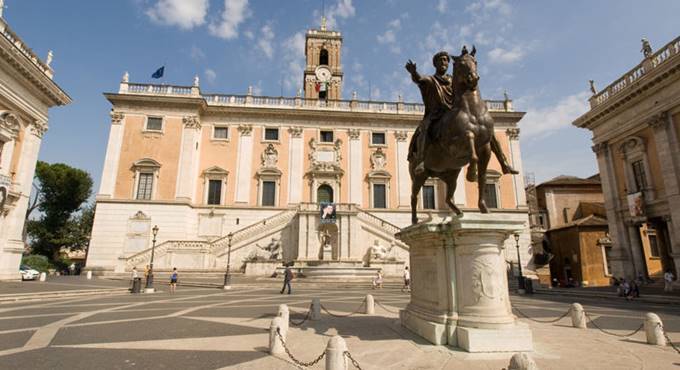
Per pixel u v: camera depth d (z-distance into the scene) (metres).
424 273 6.57
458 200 35.97
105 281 24.30
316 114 37.16
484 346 5.18
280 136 36.72
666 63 21.05
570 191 40.88
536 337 6.58
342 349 4.52
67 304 13.04
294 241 30.91
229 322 8.97
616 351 5.46
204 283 23.02
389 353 5.34
